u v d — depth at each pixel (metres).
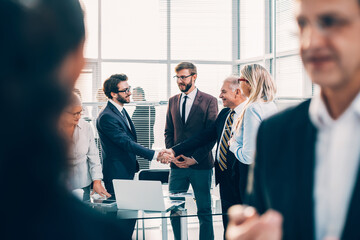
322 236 0.74
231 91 3.37
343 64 0.65
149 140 5.50
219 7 5.85
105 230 0.42
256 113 3.00
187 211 2.57
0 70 0.32
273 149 0.83
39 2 0.34
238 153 3.07
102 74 5.76
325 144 0.75
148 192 2.56
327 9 0.62
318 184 0.75
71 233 0.38
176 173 3.96
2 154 0.33
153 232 4.38
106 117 3.84
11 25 0.32
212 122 4.06
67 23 0.36
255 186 0.89
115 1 5.75
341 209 0.72
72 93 0.37
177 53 5.86
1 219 0.34
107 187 3.84
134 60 5.84
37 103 0.34
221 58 5.89
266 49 5.26
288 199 0.78
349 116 0.72
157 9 5.82
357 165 0.70
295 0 0.68
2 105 0.32
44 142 0.35
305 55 0.67
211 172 4.02
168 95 5.86
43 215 0.36
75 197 0.42
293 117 0.82
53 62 0.35
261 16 5.44
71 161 0.38
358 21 0.63
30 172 0.34
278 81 4.95
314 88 4.42
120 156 3.84
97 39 5.73
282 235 0.77
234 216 0.61
